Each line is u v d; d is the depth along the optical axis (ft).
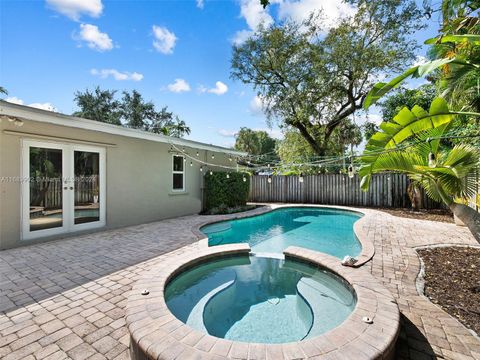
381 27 42.29
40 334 8.07
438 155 13.23
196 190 34.73
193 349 6.28
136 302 8.69
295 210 39.73
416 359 6.97
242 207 37.96
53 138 19.38
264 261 15.92
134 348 6.82
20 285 11.58
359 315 7.82
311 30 46.52
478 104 14.93
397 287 11.35
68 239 19.72
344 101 51.31
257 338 8.96
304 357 6.00
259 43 49.60
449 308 9.53
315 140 54.54
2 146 16.90
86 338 7.90
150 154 27.73
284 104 50.44
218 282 13.51
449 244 17.97
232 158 42.96
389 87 10.31
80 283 11.82
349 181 42.06
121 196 24.58
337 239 24.02
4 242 16.99
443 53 13.65
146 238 20.12
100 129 21.48
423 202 35.24
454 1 13.34
